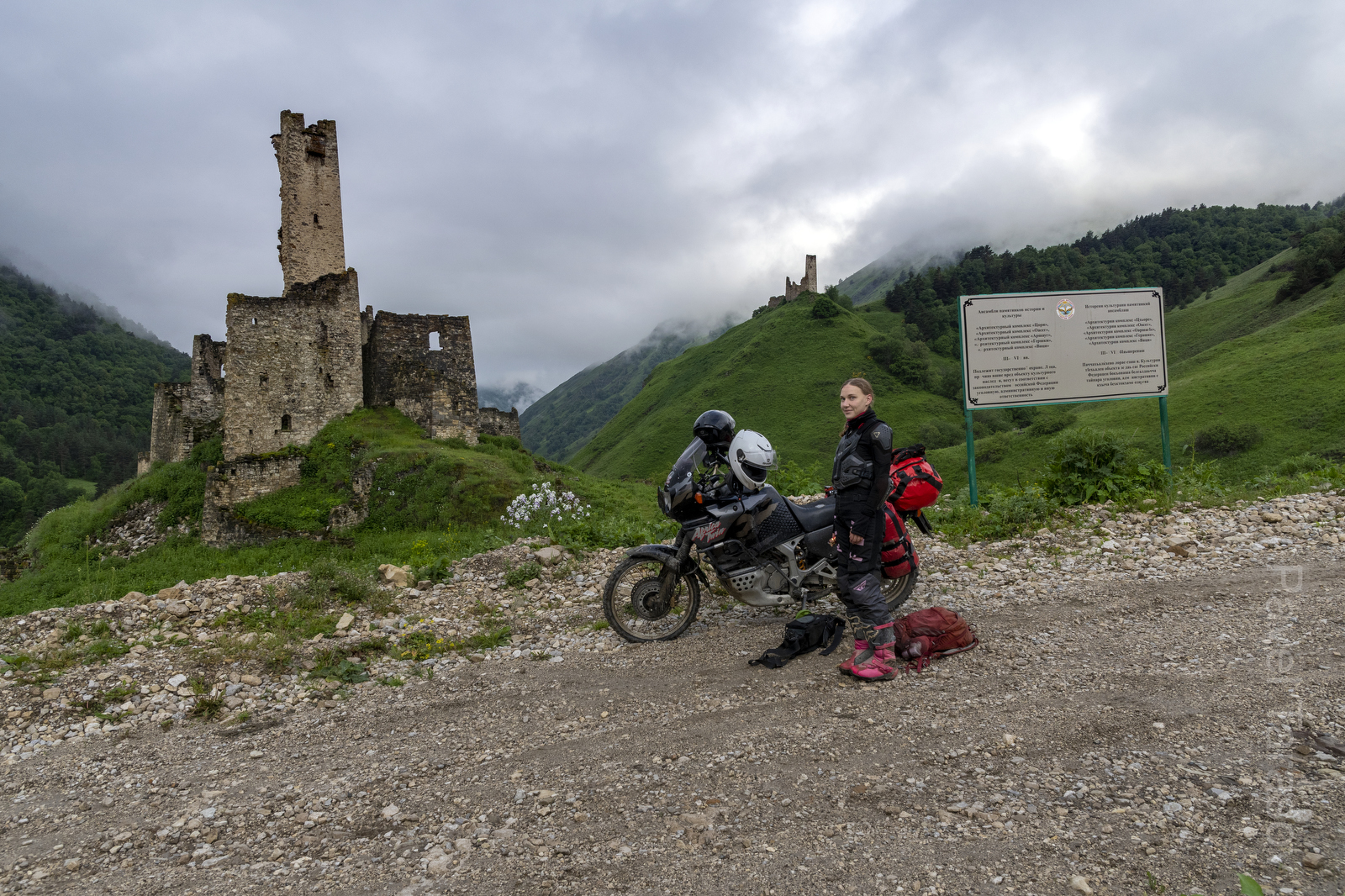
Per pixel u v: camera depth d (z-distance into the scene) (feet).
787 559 17.30
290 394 123.13
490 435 140.67
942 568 22.56
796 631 15.99
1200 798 9.01
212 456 122.01
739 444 17.04
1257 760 9.85
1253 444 214.28
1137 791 9.32
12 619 19.33
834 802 9.64
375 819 10.21
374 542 91.71
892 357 436.76
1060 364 33.12
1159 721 11.25
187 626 19.39
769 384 441.68
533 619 20.29
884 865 8.16
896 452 17.87
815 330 492.54
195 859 9.45
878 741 11.31
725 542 17.04
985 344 32.86
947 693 13.03
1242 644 14.35
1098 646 14.89
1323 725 10.63
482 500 95.86
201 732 14.01
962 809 9.17
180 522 113.09
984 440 266.77
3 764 12.89
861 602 14.11
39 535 122.42
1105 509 28.30
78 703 15.14
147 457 167.84
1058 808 9.06
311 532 102.47
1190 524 25.17
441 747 12.57
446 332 145.59
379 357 138.82
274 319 122.01
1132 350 33.45
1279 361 265.13
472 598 22.53
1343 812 8.43
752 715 12.74
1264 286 504.02
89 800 11.39
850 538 14.23
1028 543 24.86
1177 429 240.53
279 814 10.57
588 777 10.93
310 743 13.21
